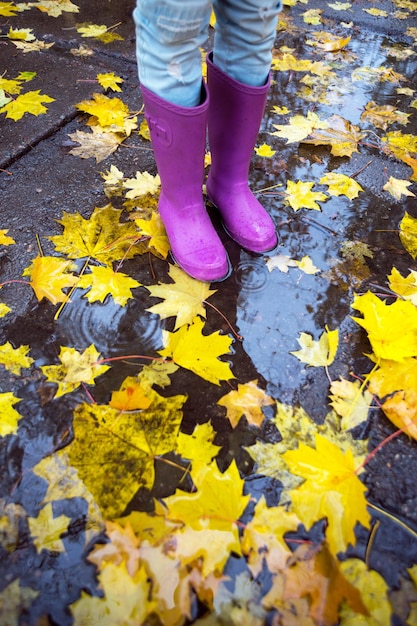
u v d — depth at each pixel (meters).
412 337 1.06
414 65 2.07
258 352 1.05
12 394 0.95
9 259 1.18
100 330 1.06
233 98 1.06
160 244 1.24
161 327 1.08
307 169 1.52
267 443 0.91
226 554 0.78
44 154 1.48
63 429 0.90
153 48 0.88
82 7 2.23
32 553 0.77
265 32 0.98
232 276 1.19
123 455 0.88
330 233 1.32
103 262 1.19
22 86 1.71
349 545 0.80
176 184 1.11
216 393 0.98
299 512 0.83
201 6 0.82
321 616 0.73
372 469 0.89
